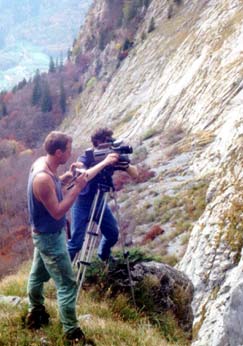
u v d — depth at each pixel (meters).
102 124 75.62
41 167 5.37
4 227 52.81
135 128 58.78
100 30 125.12
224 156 23.48
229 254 16.75
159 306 8.12
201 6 72.44
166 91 55.50
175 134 42.41
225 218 18.38
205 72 45.56
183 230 25.34
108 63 105.31
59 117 127.44
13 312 6.30
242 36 42.50
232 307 11.12
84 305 7.42
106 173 7.27
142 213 29.69
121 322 7.10
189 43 59.09
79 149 60.41
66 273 5.58
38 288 5.92
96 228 7.20
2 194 59.25
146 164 38.78
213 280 16.45
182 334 7.96
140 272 8.36
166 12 89.25
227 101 37.94
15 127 128.88
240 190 18.80
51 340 5.72
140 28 101.31
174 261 22.50
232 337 10.95
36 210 5.38
